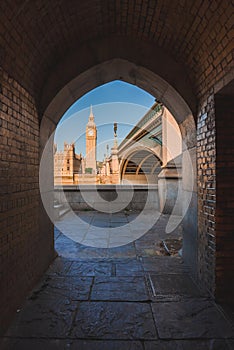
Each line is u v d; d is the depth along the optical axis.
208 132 3.12
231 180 2.90
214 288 2.95
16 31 2.50
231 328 2.45
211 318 2.61
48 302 2.92
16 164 2.76
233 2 2.20
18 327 2.46
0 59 2.37
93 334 2.36
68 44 3.61
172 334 2.36
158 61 3.69
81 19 3.33
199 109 3.45
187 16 2.93
